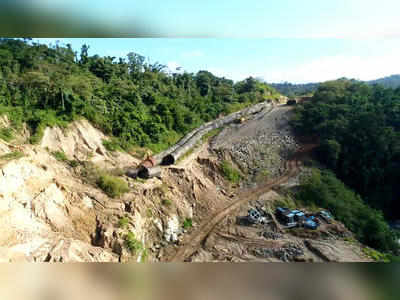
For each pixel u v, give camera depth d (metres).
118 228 19.31
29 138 23.47
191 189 29.94
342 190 37.44
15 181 16.75
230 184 34.81
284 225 27.73
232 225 26.59
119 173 25.80
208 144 42.12
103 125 31.19
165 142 37.56
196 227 26.06
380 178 40.56
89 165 24.50
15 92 26.97
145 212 23.34
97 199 20.98
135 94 39.69
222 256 21.66
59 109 27.89
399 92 58.56
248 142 44.34
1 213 14.91
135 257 18.48
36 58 36.84
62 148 24.81
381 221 32.84
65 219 18.11
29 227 15.66
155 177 27.91
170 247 22.55
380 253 25.53
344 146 43.38
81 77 37.00
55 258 14.32
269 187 35.47
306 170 40.12
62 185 19.84
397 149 41.09
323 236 26.81
